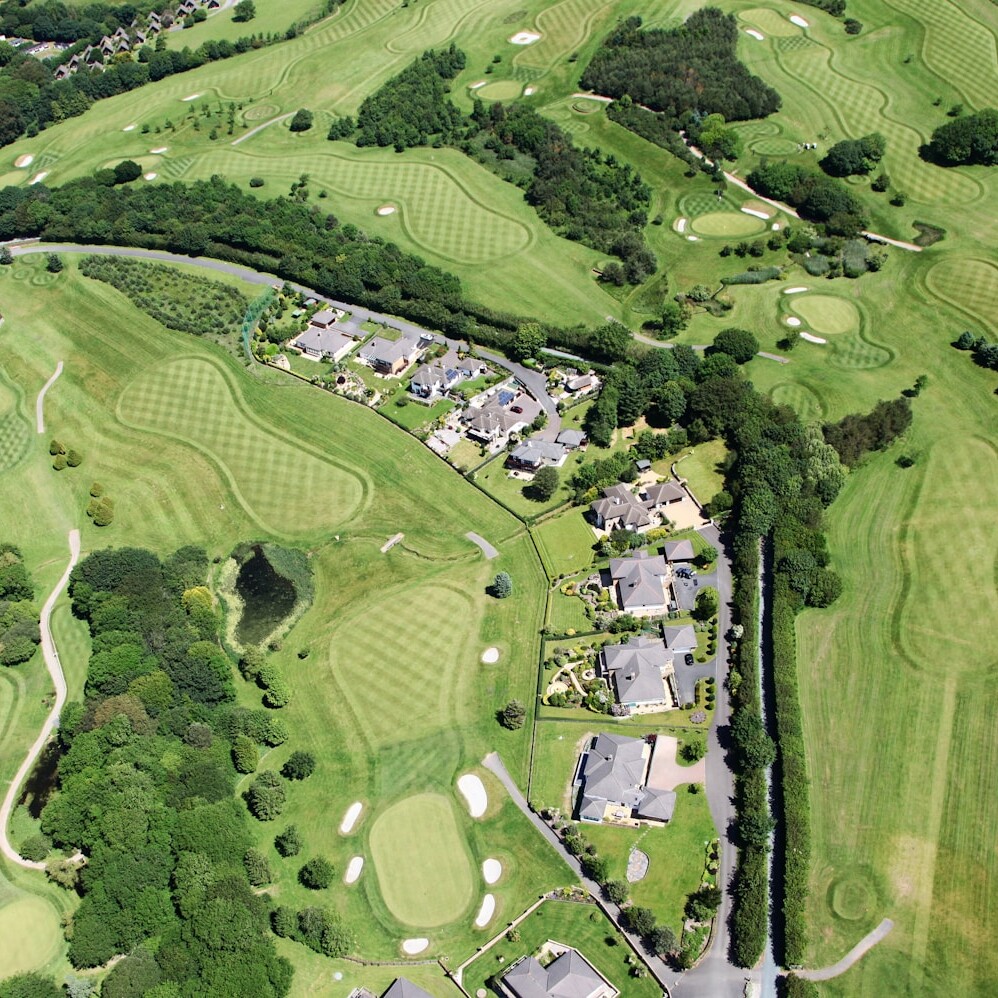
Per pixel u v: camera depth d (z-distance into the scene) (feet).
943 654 472.03
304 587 549.95
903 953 374.22
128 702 463.83
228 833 421.59
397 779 456.04
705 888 400.06
